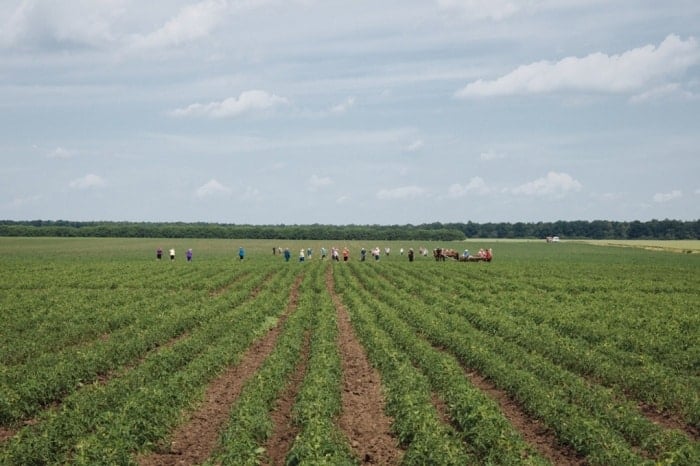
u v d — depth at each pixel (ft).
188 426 59.06
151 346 93.50
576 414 55.98
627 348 92.58
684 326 108.88
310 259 323.98
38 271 220.23
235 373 79.30
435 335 98.78
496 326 106.73
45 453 48.34
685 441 50.60
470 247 525.34
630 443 53.42
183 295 151.02
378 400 67.15
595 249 475.31
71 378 70.13
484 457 49.29
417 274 220.84
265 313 124.26
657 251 437.99
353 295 152.35
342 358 87.25
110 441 48.55
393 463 50.37
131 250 407.44
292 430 57.21
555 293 160.25
